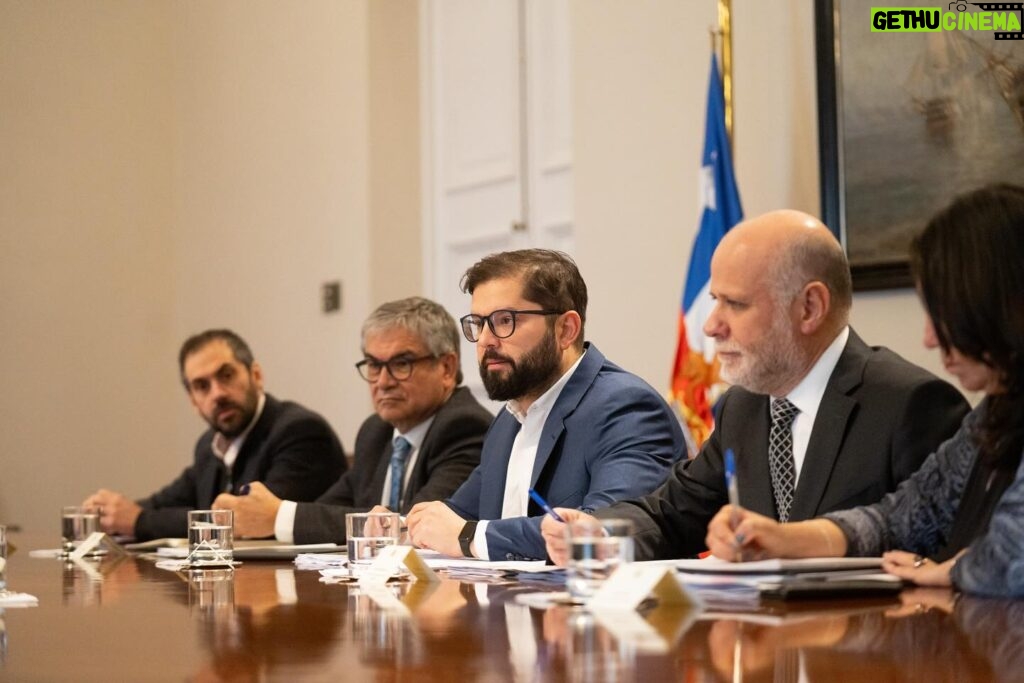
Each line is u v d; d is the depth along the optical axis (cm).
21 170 904
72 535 427
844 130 505
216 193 922
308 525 438
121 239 936
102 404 921
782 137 535
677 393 520
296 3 854
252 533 442
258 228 881
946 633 189
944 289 246
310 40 842
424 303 481
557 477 373
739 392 329
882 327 494
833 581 232
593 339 624
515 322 379
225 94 916
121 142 941
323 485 561
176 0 962
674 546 321
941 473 271
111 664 180
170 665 178
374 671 167
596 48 627
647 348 599
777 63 538
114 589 294
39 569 367
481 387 766
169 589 291
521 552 331
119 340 930
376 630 206
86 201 925
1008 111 467
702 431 511
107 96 938
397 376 471
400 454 479
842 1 507
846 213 503
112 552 427
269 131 873
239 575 327
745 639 185
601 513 319
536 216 742
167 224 955
